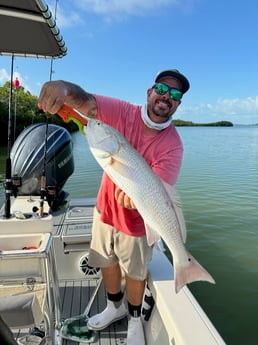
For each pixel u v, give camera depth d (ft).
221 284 14.60
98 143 5.37
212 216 22.90
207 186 33.12
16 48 7.46
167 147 6.50
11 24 6.30
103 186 7.04
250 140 121.49
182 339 5.41
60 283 9.39
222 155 66.33
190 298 6.59
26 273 6.47
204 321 5.89
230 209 24.71
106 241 7.12
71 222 10.05
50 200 10.52
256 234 19.77
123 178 5.48
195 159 58.70
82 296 8.90
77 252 9.32
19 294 5.80
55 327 7.09
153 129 6.46
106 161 5.41
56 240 9.12
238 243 18.54
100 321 7.55
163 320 6.55
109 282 7.49
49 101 5.59
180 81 6.18
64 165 11.64
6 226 7.11
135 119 6.61
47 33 6.49
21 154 11.02
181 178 37.91
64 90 5.66
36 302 5.28
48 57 7.99
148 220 5.65
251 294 13.92
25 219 7.18
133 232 6.67
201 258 16.85
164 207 5.72
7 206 7.38
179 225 5.87
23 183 10.80
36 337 7.01
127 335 7.20
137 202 5.55
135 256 6.80
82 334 7.43
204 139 126.82
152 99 6.22
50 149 11.12
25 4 5.46
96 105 6.58
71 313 8.27
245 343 11.30
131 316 7.14
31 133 11.55
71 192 30.14
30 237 6.81
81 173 39.68
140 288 6.97
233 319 12.45
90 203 11.78
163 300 6.51
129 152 5.52
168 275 7.47
